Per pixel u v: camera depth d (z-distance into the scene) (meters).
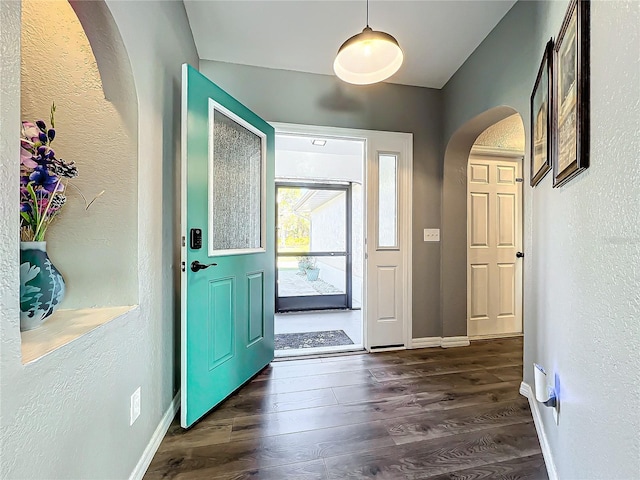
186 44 1.98
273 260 2.44
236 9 1.95
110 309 1.19
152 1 1.41
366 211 2.77
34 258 0.95
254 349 2.19
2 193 0.61
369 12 1.97
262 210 2.31
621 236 0.71
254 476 1.25
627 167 0.68
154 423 1.42
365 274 2.77
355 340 3.05
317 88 2.63
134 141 1.24
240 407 1.78
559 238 1.19
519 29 1.88
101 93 1.19
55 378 0.77
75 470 0.85
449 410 1.74
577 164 0.90
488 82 2.20
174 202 1.71
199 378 1.64
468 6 1.93
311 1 1.88
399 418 1.66
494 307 3.22
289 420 1.64
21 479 0.65
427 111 2.88
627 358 0.68
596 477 0.83
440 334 2.89
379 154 2.79
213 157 1.83
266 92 2.54
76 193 1.18
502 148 3.15
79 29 1.11
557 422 1.17
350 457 1.36
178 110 1.78
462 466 1.30
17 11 0.64
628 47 0.67
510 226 3.29
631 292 0.67
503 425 1.60
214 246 1.87
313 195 5.04
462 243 2.91
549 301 1.35
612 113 0.74
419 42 2.27
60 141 1.16
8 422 0.62
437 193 2.91
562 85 1.10
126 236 1.23
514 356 2.62
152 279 1.40
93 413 0.94
